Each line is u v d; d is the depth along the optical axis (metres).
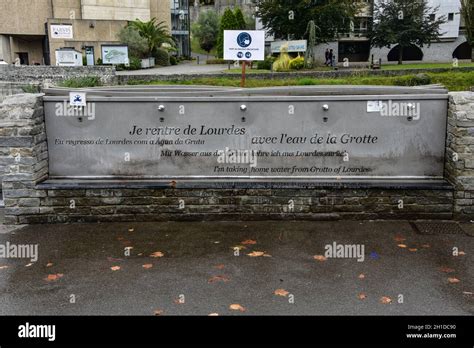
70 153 7.54
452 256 5.95
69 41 48.19
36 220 7.32
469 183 6.98
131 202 7.30
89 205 7.30
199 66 45.12
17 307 4.91
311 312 4.74
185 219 7.32
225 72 31.72
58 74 30.42
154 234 6.84
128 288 5.28
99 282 5.43
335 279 5.41
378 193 7.11
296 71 31.16
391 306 4.82
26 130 7.10
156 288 5.27
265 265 5.79
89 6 53.44
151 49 46.00
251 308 4.83
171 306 4.89
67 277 5.56
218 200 7.26
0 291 5.25
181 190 7.26
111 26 48.97
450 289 5.14
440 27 51.34
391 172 7.37
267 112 7.31
